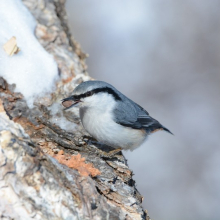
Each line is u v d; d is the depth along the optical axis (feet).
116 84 54.60
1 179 17.46
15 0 30.89
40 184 18.08
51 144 23.45
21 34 28.40
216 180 48.70
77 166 20.63
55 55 31.09
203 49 57.06
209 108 54.54
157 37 58.70
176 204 47.44
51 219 17.88
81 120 26.48
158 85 55.47
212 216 46.50
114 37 58.13
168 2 61.21
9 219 17.29
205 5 59.41
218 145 51.55
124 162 25.55
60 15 35.58
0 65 25.59
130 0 62.80
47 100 26.55
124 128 26.99
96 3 60.34
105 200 19.72
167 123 53.36
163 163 50.57
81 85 26.53
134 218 20.33
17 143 17.90
